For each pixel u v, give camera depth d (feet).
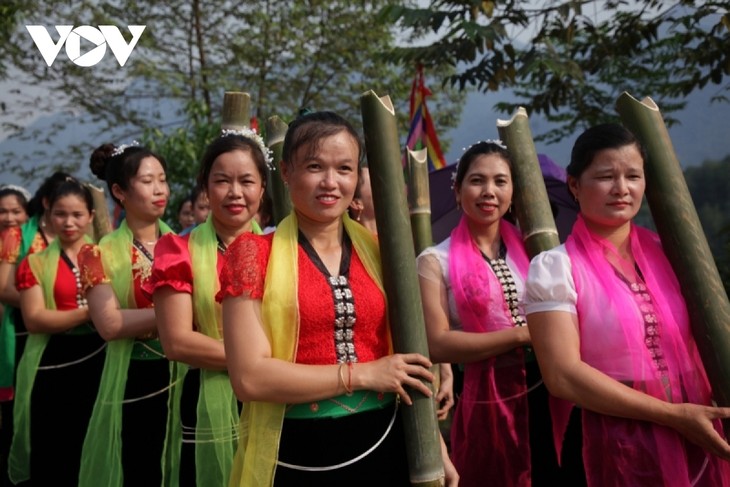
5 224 20.58
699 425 7.11
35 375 14.37
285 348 7.11
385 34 48.73
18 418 14.39
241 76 49.65
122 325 11.21
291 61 48.65
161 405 11.63
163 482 10.58
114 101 50.24
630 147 7.78
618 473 7.48
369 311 7.34
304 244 7.44
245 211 10.10
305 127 7.25
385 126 7.44
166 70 48.60
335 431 7.22
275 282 7.13
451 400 12.02
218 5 49.14
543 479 10.79
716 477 7.68
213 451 9.93
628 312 7.57
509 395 10.64
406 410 7.22
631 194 7.76
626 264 7.91
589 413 7.79
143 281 11.58
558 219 19.89
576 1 26.86
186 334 9.56
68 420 14.37
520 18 27.84
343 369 6.93
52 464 14.33
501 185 10.85
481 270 10.75
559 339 7.54
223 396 9.95
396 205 7.39
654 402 7.25
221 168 10.02
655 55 34.68
